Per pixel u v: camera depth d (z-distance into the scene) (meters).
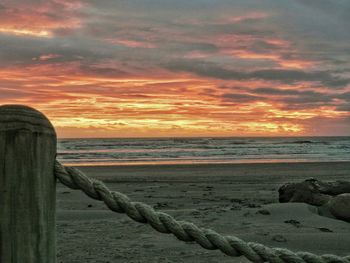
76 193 10.73
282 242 5.97
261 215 7.62
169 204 9.57
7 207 1.65
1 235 1.65
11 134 1.65
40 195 1.69
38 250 1.68
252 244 2.26
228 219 7.48
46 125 1.71
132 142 68.94
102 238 6.36
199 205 9.43
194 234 2.11
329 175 18.06
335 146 59.56
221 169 21.62
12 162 1.65
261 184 14.19
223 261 5.18
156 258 5.34
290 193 9.13
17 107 1.69
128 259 5.32
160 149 48.59
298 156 38.66
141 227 7.05
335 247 5.79
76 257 5.41
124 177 17.02
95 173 19.12
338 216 7.45
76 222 7.47
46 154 1.71
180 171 20.33
